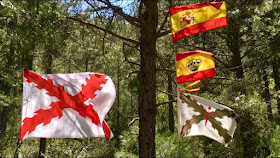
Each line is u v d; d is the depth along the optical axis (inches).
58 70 335.0
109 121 666.8
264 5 282.2
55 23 210.8
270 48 304.3
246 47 418.6
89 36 250.2
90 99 157.2
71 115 150.8
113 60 322.7
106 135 157.0
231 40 399.5
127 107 968.3
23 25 213.6
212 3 175.9
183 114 178.9
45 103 146.3
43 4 218.8
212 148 373.1
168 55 359.6
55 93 150.2
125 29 271.1
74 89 155.4
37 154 470.3
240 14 307.4
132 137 370.0
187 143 386.3
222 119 180.2
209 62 172.4
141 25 215.9
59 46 210.5
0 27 231.3
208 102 182.9
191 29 175.8
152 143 205.3
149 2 214.5
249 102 291.1
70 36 231.8
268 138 332.5
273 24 291.3
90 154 444.8
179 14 177.3
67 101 151.9
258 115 341.7
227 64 394.9
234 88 320.5
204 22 175.8
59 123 146.7
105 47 261.4
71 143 439.2
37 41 204.8
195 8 177.0
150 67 214.1
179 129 174.7
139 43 219.9
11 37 213.0
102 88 161.3
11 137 660.1
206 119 180.4
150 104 208.4
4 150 570.6
